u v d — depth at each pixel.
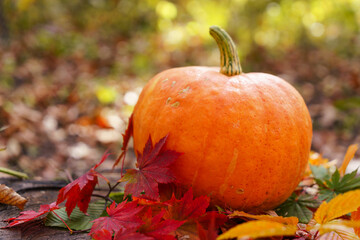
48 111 1.64
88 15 3.05
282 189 0.69
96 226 0.61
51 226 0.68
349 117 1.79
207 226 0.65
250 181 0.67
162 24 2.91
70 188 0.64
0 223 0.68
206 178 0.67
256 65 2.46
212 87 0.68
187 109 0.67
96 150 1.40
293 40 3.03
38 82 1.90
